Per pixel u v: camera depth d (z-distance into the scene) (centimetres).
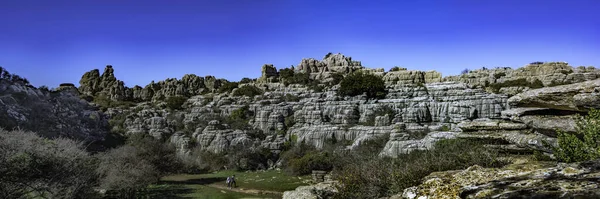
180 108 10831
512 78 9581
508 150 1909
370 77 9144
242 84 11338
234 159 7569
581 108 1609
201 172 7281
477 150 1819
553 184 897
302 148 7875
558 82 8788
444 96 8475
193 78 13075
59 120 8994
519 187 938
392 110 8312
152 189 5144
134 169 4547
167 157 6812
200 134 8769
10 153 2856
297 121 8938
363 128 7825
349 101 8800
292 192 2233
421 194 1297
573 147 1508
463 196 1039
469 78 10069
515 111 2022
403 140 6003
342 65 11519
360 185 1906
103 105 11975
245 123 9200
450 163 1767
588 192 787
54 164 3116
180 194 4769
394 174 1725
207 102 10588
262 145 8194
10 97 8200
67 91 11381
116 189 4056
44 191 3094
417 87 8838
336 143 7781
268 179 6153
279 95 10006
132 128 9700
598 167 963
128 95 13288
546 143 1695
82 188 3334
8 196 2762
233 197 4528
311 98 9388
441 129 7494
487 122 2145
